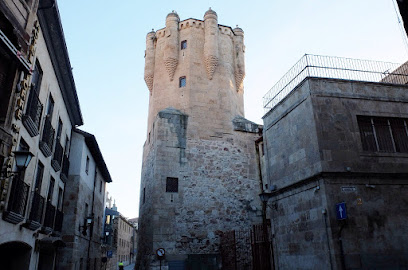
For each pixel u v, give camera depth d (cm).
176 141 2106
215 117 2283
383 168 1089
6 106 761
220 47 2534
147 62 2581
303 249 1103
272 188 1350
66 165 1548
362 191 1032
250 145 2306
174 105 2312
